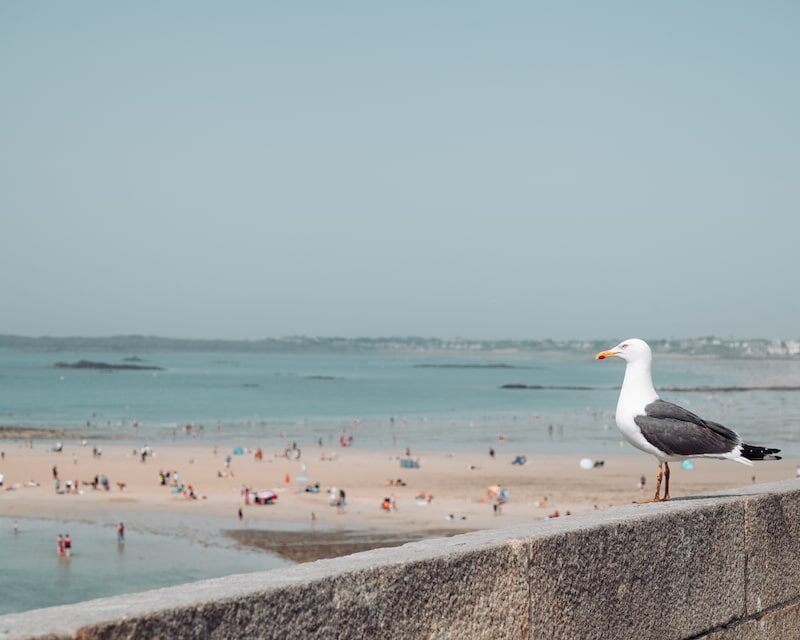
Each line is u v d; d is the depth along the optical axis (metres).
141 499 53.72
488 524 45.81
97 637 2.57
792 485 5.99
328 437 100.88
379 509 50.22
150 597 2.86
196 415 133.38
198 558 37.81
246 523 45.78
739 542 5.25
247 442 95.00
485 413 140.25
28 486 59.00
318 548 39.75
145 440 95.81
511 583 3.87
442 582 3.57
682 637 4.80
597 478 63.66
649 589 4.59
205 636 2.82
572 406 157.75
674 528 4.76
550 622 4.03
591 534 4.25
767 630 5.45
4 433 99.69
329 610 3.17
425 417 131.88
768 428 110.94
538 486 59.38
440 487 59.31
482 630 3.73
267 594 2.99
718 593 5.06
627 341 6.20
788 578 5.64
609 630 4.34
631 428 6.04
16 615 2.64
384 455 81.81
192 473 67.19
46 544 40.50
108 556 38.16
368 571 3.31
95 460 75.00
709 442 5.86
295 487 59.72
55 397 175.00
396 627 3.40
